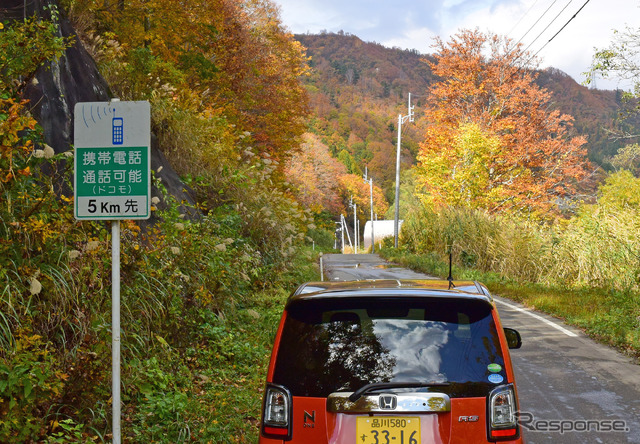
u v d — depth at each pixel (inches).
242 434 244.4
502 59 1817.2
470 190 1577.3
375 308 152.6
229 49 1337.4
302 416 143.3
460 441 137.6
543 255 844.6
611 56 722.2
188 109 719.7
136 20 834.8
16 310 232.4
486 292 159.5
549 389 316.2
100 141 181.9
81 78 467.5
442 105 1849.2
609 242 747.4
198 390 300.2
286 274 697.0
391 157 7086.6
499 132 1823.3
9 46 290.7
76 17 603.2
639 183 1568.7
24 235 245.3
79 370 234.2
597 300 617.3
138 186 180.2
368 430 139.7
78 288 254.8
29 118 245.1
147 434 233.8
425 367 142.6
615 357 387.9
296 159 3750.0
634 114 765.9
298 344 151.1
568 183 1781.5
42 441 211.0
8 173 239.6
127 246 299.4
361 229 6190.9
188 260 383.9
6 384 193.8
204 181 642.8
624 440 242.8
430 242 1254.9
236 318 441.7
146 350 289.6
